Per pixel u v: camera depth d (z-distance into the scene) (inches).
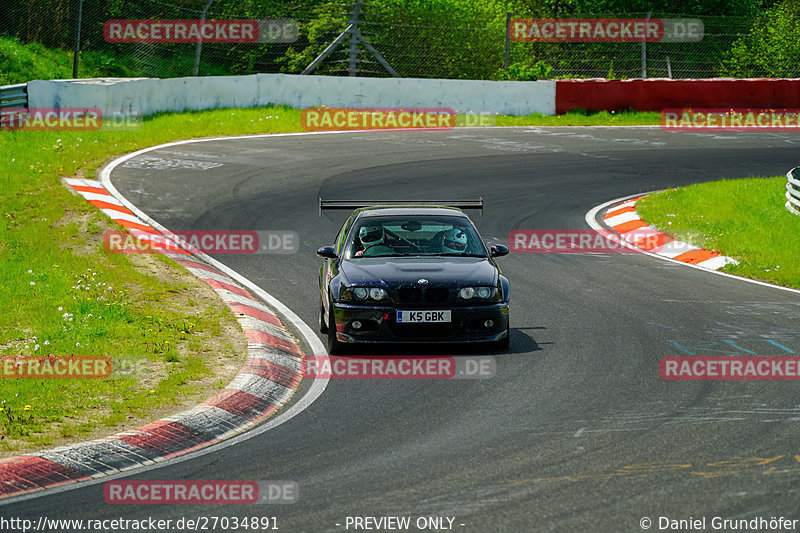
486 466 975.0
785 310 1723.7
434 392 1252.5
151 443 1050.7
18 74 4271.7
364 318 1409.9
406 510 862.5
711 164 3496.6
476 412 1164.5
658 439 1052.5
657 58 5733.3
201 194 2763.3
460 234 1595.7
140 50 5167.3
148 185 2819.9
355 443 1058.1
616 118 4488.2
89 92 3531.0
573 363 1385.3
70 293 1679.4
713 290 1893.5
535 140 3919.8
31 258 1891.0
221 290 1792.6
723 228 2418.8
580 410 1166.3
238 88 4249.5
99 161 3056.1
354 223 1622.8
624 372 1336.1
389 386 1285.7
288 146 3595.0
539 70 4911.4
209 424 1119.6
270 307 1748.3
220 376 1296.8
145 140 3479.3
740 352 1438.2
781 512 844.6
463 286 1419.8
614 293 1861.5
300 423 1138.0
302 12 5344.5
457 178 3132.4
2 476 949.2
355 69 4800.7
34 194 2448.3
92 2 5108.3
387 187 2955.2
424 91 4411.9
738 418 1125.7
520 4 5782.5
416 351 1466.5
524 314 1696.6
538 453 1012.5
